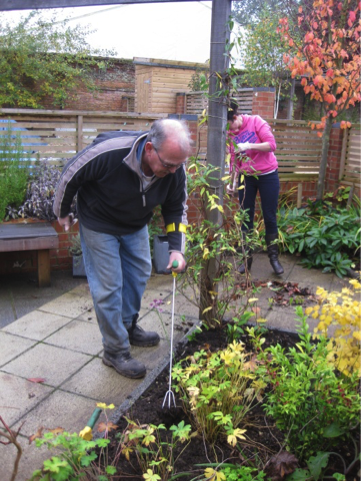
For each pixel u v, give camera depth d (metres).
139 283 3.15
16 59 13.02
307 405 2.12
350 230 5.54
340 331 2.10
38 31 13.43
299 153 6.96
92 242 2.80
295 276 5.02
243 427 2.33
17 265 4.92
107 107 15.71
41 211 4.87
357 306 2.03
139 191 2.62
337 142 6.93
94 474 1.97
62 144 5.21
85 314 3.94
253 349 3.12
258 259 5.58
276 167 4.73
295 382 2.10
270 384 2.63
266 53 10.84
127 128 5.41
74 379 2.93
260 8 11.12
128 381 2.92
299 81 13.62
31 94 13.87
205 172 3.15
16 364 3.10
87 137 5.28
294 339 3.33
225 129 3.25
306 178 7.05
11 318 3.91
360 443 2.03
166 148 2.27
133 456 2.14
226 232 3.37
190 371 2.29
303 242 5.38
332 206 6.94
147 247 3.12
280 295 4.39
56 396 2.74
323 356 2.25
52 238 4.42
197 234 3.26
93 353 3.27
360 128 6.65
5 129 4.97
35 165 5.16
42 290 4.55
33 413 2.57
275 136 6.74
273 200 4.77
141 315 3.91
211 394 2.08
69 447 1.80
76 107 15.19
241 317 3.20
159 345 3.40
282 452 2.01
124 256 3.06
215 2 3.06
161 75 12.74
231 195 3.85
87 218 2.80
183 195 2.89
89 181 2.72
